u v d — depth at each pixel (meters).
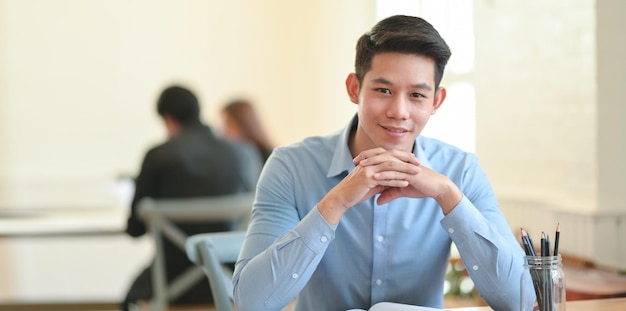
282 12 6.20
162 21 6.06
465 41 4.83
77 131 5.93
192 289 3.67
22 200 5.86
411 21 1.58
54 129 5.90
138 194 3.65
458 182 1.81
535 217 3.92
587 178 3.61
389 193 1.63
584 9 3.58
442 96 1.68
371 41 1.58
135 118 6.02
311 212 1.60
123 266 5.98
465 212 1.63
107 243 5.95
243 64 6.19
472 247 1.64
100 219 4.18
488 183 1.85
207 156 3.71
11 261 5.82
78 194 5.90
